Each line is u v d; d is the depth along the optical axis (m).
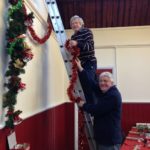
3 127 2.12
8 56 2.24
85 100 3.24
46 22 3.73
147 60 5.27
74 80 3.02
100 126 2.93
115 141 2.88
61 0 5.01
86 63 3.31
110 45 5.38
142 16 5.21
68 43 3.11
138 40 5.32
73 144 5.29
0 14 2.12
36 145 3.19
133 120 5.19
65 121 5.32
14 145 2.31
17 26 2.12
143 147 3.18
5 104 2.11
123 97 5.26
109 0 5.04
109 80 2.99
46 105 3.80
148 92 5.21
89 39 3.26
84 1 5.04
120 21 5.34
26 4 2.82
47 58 3.90
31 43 3.06
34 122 3.12
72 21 3.33
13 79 2.12
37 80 3.33
